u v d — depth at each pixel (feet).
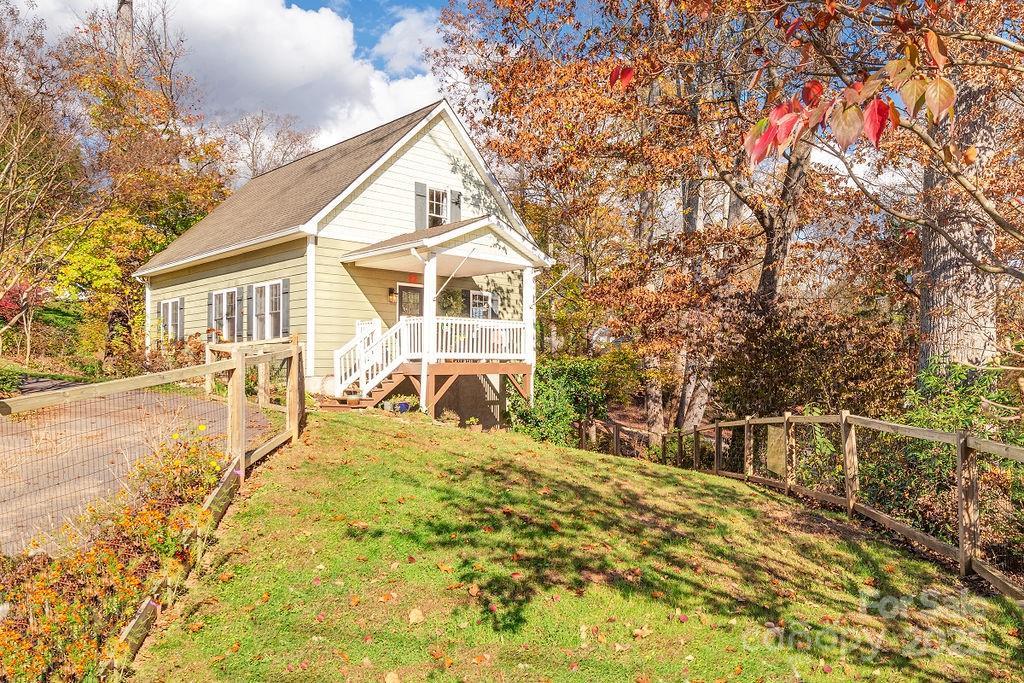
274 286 55.11
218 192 98.22
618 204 72.84
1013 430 21.95
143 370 57.36
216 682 12.32
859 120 6.48
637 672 13.79
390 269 56.34
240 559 17.17
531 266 55.77
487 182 65.31
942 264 29.86
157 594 14.37
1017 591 16.44
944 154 9.61
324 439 29.73
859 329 38.96
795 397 38.65
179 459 19.52
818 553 21.25
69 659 11.60
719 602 17.13
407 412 45.09
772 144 6.95
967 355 28.91
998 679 13.76
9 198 39.96
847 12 9.84
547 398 57.06
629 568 18.88
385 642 14.21
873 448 26.09
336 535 19.25
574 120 53.06
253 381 45.80
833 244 51.96
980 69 21.90
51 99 43.37
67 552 14.24
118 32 105.50
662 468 34.99
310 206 53.16
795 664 14.28
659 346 52.08
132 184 65.87
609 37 45.80
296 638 14.02
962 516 19.07
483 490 25.22
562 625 15.51
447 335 50.08
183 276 68.33
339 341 52.95
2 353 68.18
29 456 23.91
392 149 55.67
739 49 31.22
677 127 48.98
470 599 16.37
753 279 73.00
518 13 51.03
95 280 72.64
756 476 33.60
